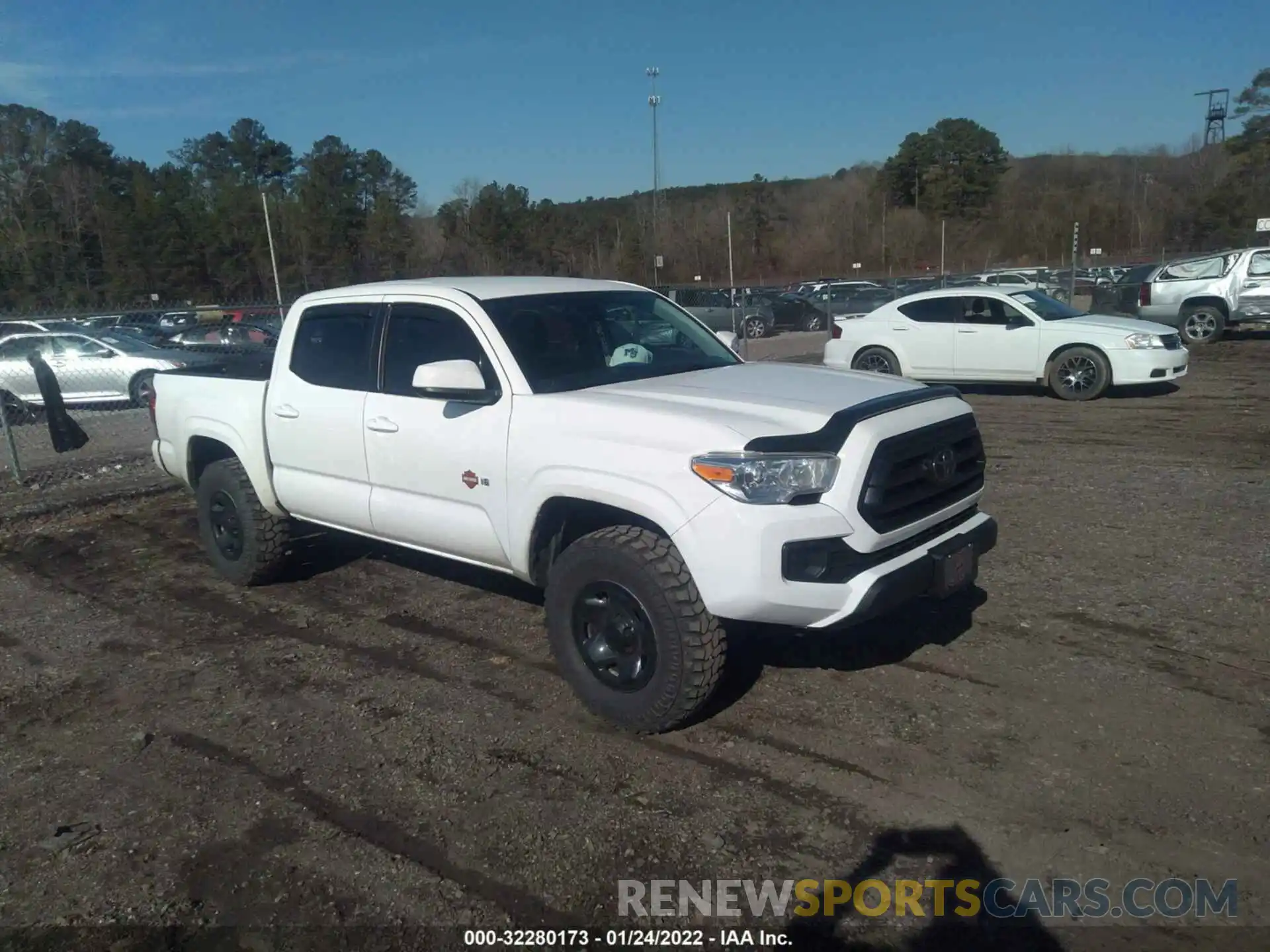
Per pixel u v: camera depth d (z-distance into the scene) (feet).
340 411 17.25
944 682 14.78
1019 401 43.50
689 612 12.62
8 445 31.91
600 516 14.24
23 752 13.94
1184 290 63.93
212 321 65.21
